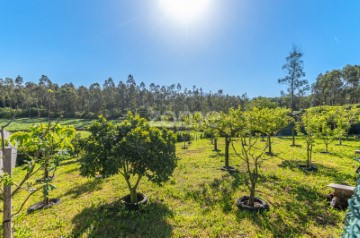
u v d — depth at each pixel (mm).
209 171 8039
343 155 10797
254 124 6191
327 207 4805
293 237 3637
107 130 4758
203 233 3820
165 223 4180
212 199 5328
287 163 9156
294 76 30703
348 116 17562
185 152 12891
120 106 51844
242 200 5129
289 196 5453
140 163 4680
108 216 4504
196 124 7961
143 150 4590
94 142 4566
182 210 4773
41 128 2734
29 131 2730
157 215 4500
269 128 6855
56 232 3963
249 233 3799
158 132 4977
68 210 4934
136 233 3861
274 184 6391
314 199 5273
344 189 4758
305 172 7672
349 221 1295
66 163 10852
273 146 14281
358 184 1372
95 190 6312
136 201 5020
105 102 52562
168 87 61000
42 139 2627
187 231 3891
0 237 3580
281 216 4383
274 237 3666
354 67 39531
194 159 10430
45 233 3934
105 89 56562
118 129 4855
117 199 5469
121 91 54969
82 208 5016
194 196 5543
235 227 3988
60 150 2754
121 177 7484
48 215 4703
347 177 6996
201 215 4488
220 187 6207
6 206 2584
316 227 3984
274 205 4930
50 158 2691
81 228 4055
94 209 4895
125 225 4117
